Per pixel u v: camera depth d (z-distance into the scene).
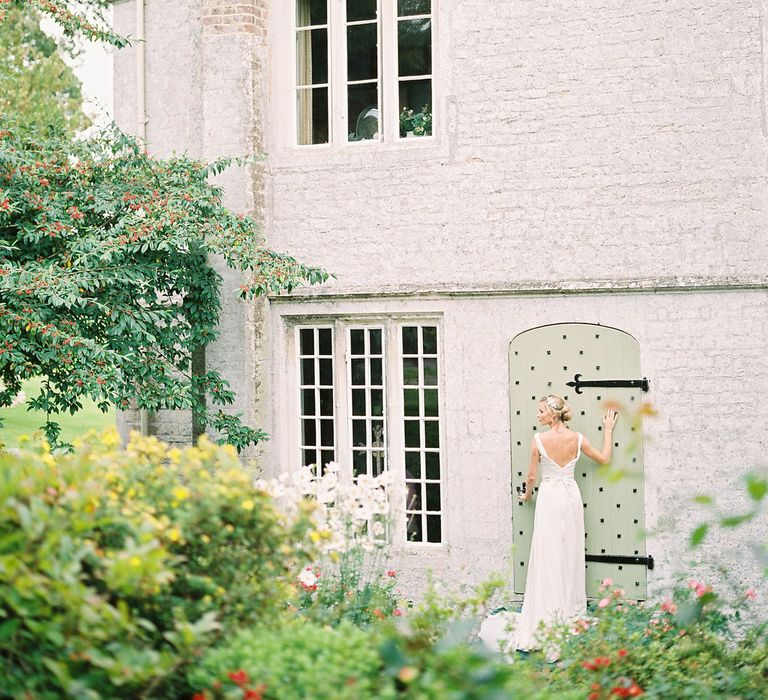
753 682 5.05
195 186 8.19
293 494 6.34
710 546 7.88
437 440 8.72
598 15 8.15
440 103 8.55
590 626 5.93
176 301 9.25
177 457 4.51
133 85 9.66
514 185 8.36
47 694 3.31
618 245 8.12
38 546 3.51
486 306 8.45
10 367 7.99
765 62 7.80
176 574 4.10
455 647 3.79
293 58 9.01
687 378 7.98
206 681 3.63
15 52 19.92
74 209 7.72
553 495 7.66
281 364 9.02
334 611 5.93
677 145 7.99
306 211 8.90
